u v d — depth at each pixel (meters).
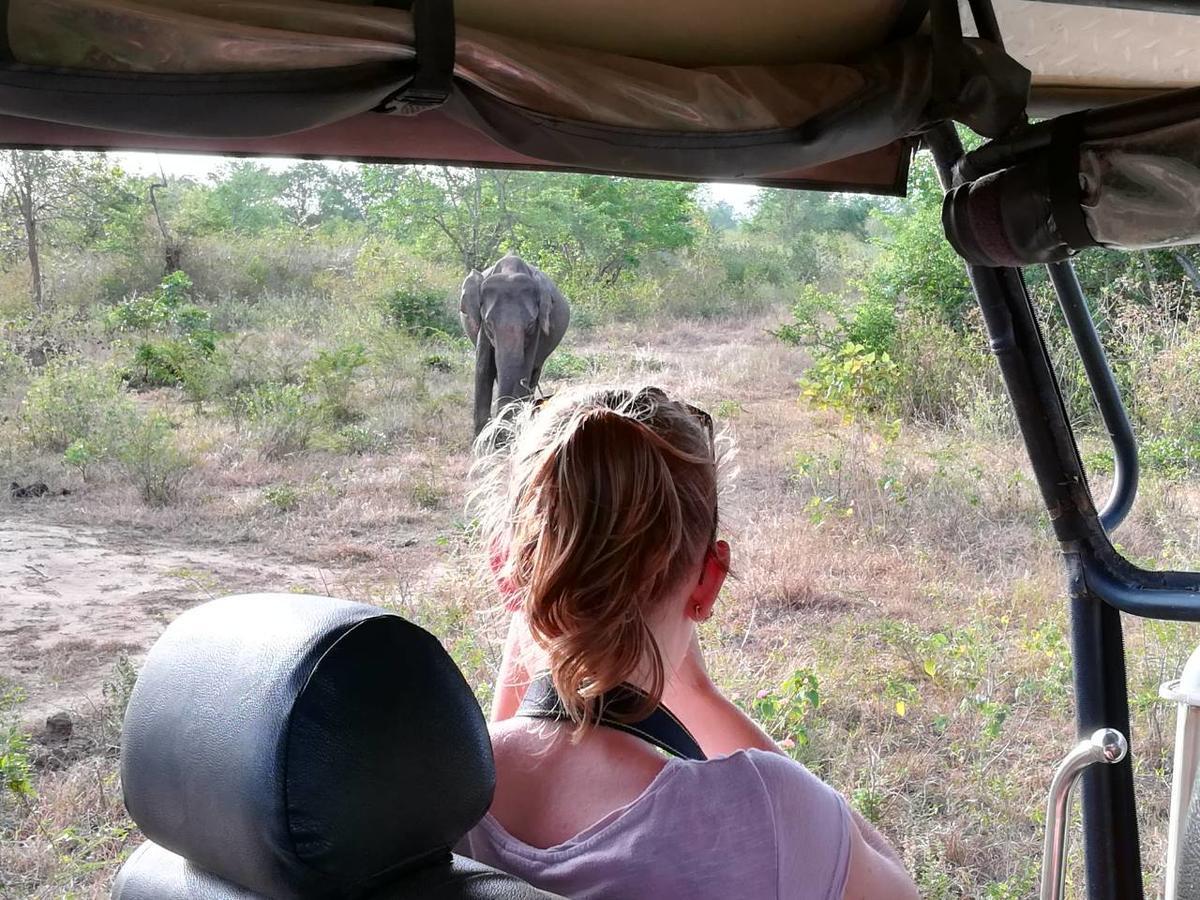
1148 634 5.40
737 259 26.69
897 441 9.88
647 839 1.04
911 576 6.71
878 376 11.26
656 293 23.05
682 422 1.12
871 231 30.20
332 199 30.28
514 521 1.13
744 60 2.10
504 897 0.93
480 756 0.97
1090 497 2.20
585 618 1.04
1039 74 2.46
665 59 2.07
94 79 1.52
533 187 24.05
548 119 1.88
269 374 14.49
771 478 9.08
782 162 2.01
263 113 1.61
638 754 1.09
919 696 5.10
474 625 5.39
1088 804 2.13
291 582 7.12
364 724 0.91
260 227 26.92
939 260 14.59
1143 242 1.74
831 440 10.25
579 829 1.08
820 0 2.01
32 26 1.48
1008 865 3.77
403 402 12.91
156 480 9.46
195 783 0.93
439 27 1.69
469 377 14.86
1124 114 1.71
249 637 0.95
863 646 5.59
